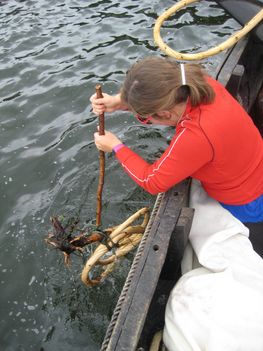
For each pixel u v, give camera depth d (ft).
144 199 13.80
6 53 20.85
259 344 6.57
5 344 10.74
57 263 12.20
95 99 8.61
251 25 10.18
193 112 7.17
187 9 22.84
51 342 10.69
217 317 6.73
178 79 6.91
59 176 14.79
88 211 13.61
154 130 16.28
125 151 8.26
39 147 15.88
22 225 13.34
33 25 22.79
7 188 14.51
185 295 7.16
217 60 19.08
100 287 11.44
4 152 15.75
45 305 11.39
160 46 9.97
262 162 7.90
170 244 7.82
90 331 10.78
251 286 7.16
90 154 15.42
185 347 6.73
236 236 7.89
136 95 6.97
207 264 7.56
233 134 7.23
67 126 16.67
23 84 18.89
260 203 8.05
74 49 20.76
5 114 17.37
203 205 8.39
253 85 13.03
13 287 11.85
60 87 18.52
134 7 23.65
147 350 7.49
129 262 11.64
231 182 7.75
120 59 19.86
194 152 7.14
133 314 6.57
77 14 23.50
